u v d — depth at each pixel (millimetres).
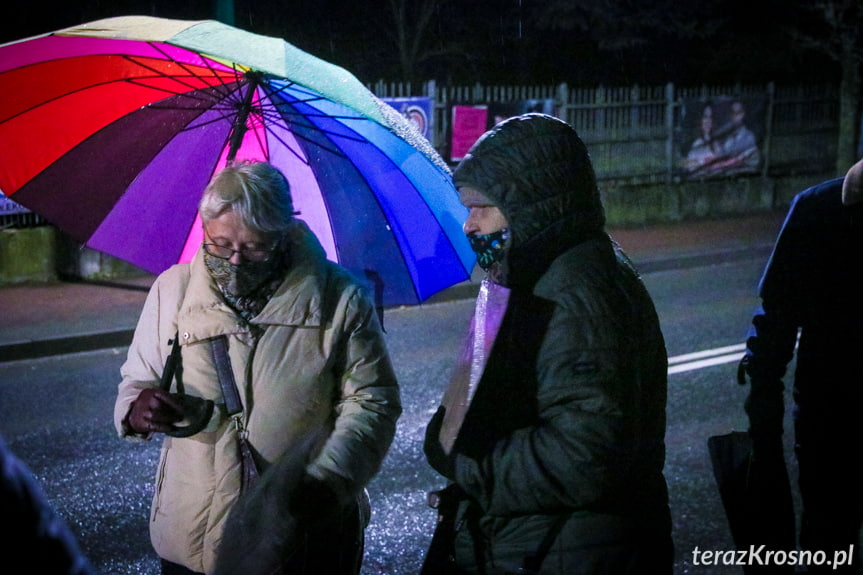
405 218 2688
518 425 1968
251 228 2105
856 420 2766
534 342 1927
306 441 2156
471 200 2041
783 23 20297
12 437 5945
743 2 20688
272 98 2654
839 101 17422
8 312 9078
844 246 2689
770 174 16969
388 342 8414
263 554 2045
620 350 1890
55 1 15141
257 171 2152
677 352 8000
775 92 16688
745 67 20438
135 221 2689
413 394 6848
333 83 2229
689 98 15578
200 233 2750
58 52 2422
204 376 2219
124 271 10984
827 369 2779
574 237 1979
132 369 2330
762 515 2807
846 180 2684
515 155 1955
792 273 2785
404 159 2584
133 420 2127
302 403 2225
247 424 2215
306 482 2088
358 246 2732
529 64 19938
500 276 2031
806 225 2752
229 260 2160
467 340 2121
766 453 2834
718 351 8047
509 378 1969
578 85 20797
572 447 1851
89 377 7445
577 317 1895
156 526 2283
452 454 2002
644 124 15188
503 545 2012
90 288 10250
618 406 1860
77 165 2662
